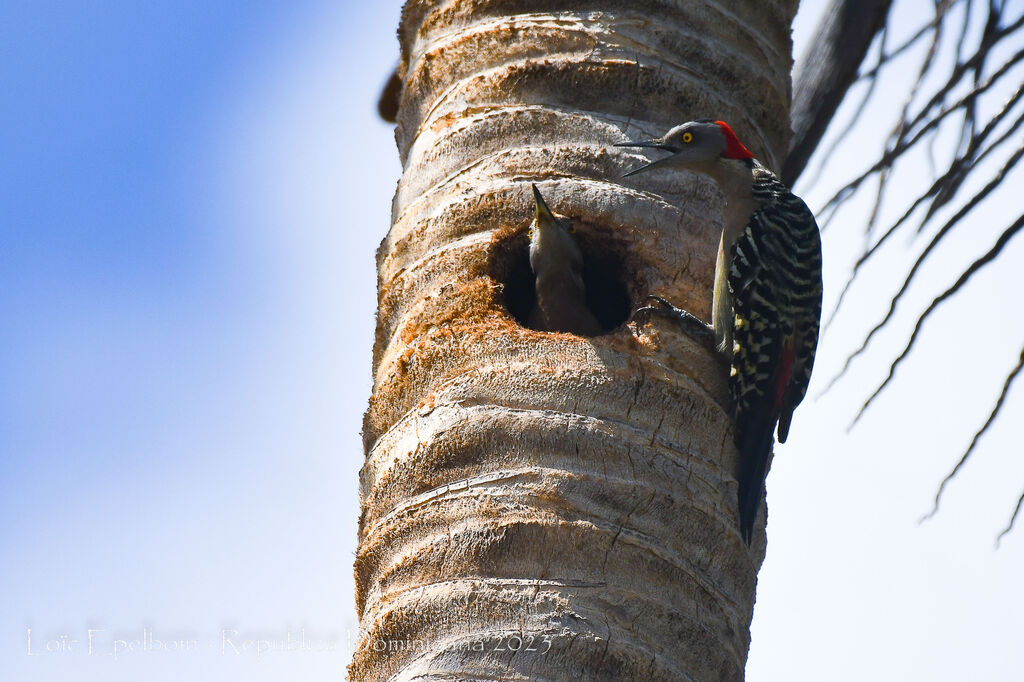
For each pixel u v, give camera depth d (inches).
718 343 325.4
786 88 391.5
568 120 348.8
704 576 284.5
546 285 353.7
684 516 286.4
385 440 308.2
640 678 263.1
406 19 406.6
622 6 360.5
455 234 338.6
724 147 357.4
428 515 284.0
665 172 351.6
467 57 364.2
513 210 340.5
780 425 365.4
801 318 369.1
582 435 286.4
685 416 302.2
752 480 307.7
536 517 274.2
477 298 323.6
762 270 356.5
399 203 360.5
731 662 282.5
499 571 271.1
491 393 294.2
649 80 353.7
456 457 288.5
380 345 343.3
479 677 259.0
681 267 337.1
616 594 269.6
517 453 284.5
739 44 372.5
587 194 341.4
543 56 354.6
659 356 309.0
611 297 408.8
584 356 299.0
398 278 342.3
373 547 292.8
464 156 349.7
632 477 284.2
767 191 369.1
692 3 366.9
